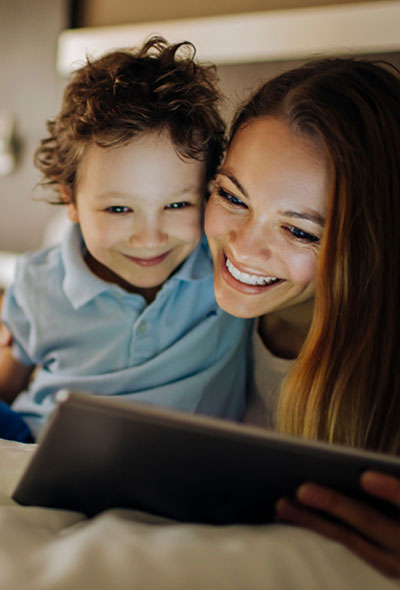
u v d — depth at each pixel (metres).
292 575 0.47
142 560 0.45
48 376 1.18
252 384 1.18
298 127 0.83
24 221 2.70
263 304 0.95
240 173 0.86
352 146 0.82
